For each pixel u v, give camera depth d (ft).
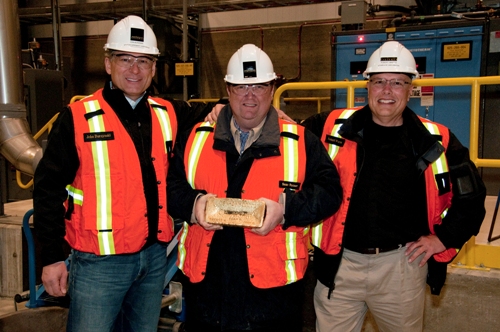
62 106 20.62
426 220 7.15
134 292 7.22
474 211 6.82
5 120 13.08
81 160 6.57
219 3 27.07
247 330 6.22
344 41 20.29
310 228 7.55
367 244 7.07
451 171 6.95
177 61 29.53
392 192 6.97
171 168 6.93
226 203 5.92
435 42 18.76
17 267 14.06
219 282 6.32
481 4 20.12
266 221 5.90
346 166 7.11
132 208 6.68
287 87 11.13
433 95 18.86
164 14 29.12
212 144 6.56
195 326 6.56
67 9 30.58
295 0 26.63
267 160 6.35
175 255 10.31
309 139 6.61
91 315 6.64
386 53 6.82
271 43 30.04
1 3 12.89
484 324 9.89
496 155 18.43
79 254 6.75
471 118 9.75
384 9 24.22
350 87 10.58
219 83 31.55
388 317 7.30
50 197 6.41
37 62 22.47
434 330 10.34
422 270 7.28
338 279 7.35
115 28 6.87
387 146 7.05
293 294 6.45
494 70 18.02
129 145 6.72
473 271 10.05
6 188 19.53
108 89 6.91
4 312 13.23
